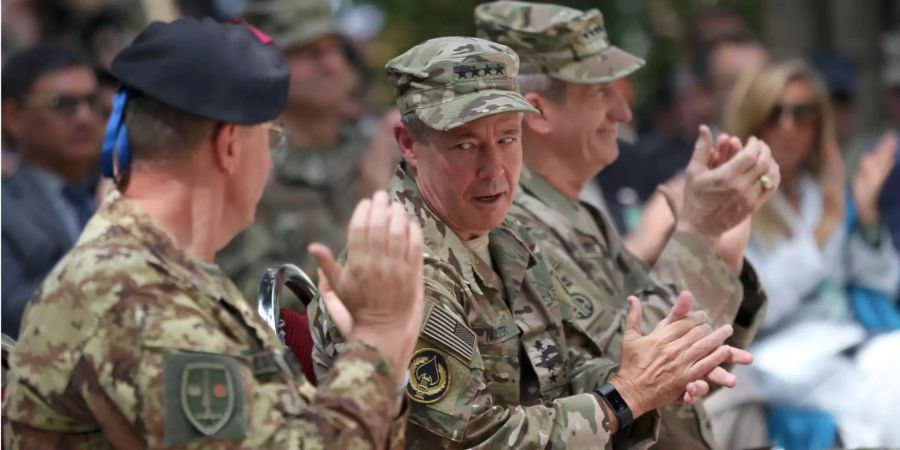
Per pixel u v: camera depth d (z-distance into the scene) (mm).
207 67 6113
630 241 10695
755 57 16828
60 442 6020
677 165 15766
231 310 6141
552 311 8203
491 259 8227
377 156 14008
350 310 6277
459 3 22031
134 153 6191
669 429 9047
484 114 7551
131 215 6082
